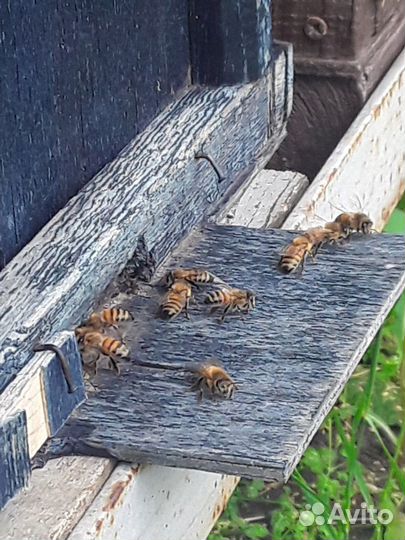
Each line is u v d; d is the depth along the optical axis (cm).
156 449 21
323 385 23
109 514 21
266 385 23
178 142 28
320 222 32
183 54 30
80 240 24
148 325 25
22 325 21
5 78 22
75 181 26
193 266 27
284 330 24
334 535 30
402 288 26
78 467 22
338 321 25
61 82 25
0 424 20
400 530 31
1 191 23
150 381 23
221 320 25
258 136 32
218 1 30
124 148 28
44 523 21
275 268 27
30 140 24
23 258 23
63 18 24
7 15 22
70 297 23
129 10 27
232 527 32
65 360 22
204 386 22
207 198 29
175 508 24
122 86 27
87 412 22
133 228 25
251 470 21
